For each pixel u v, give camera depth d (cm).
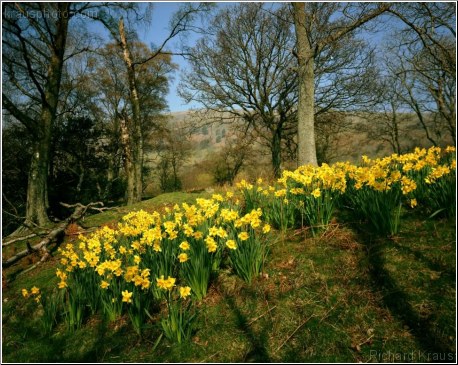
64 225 734
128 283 321
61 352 304
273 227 453
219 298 327
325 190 417
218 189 933
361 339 255
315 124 1714
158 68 2116
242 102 1788
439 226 360
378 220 374
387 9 827
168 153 2783
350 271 331
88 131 1805
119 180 2011
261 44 1658
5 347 331
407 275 306
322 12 1248
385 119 2422
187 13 1088
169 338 280
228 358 258
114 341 302
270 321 288
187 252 338
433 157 425
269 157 2408
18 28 812
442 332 243
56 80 962
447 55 834
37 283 472
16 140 1466
